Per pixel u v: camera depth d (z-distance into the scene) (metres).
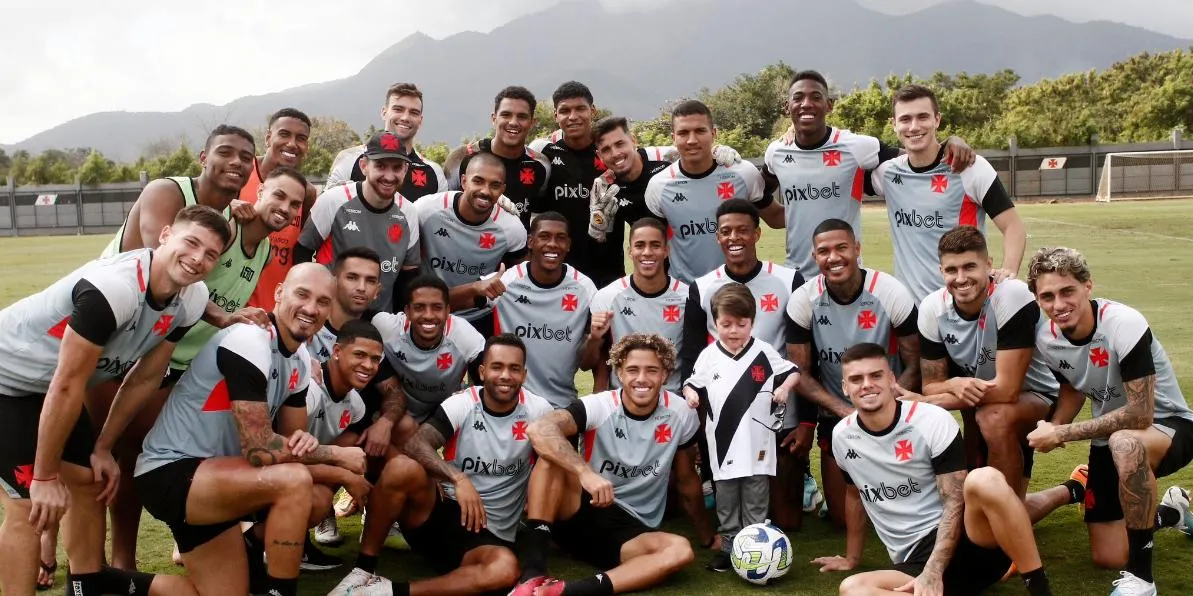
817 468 6.34
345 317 4.98
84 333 3.66
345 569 4.72
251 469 3.95
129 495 4.51
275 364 4.27
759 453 4.81
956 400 4.86
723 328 4.95
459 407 4.80
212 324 4.32
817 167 6.01
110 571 4.06
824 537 5.16
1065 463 5.98
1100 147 37.47
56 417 3.66
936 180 5.58
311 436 4.18
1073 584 4.29
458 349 5.27
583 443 4.90
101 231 40.56
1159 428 4.37
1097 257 16.30
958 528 4.09
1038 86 50.19
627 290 5.66
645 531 4.63
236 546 4.12
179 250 3.81
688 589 4.38
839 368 5.39
